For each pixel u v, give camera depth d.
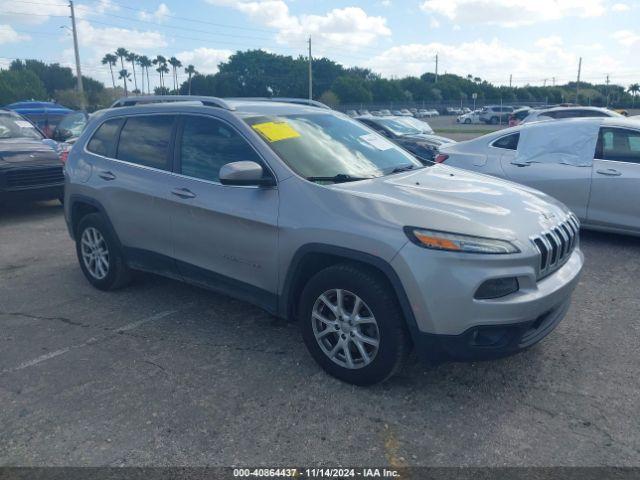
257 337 4.43
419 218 3.34
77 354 4.18
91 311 5.02
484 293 3.20
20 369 3.97
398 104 75.00
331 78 97.56
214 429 3.23
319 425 3.25
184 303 5.18
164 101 5.30
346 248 3.46
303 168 3.97
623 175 6.65
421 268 3.21
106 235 5.23
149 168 4.80
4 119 9.97
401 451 3.02
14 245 7.44
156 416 3.37
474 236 3.24
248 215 3.96
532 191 4.31
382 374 3.48
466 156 7.98
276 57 93.88
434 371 3.83
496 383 3.68
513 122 29.88
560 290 3.52
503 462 2.92
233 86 92.25
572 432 3.15
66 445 3.11
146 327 4.65
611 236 7.36
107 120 5.40
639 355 4.04
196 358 4.09
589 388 3.61
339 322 3.62
